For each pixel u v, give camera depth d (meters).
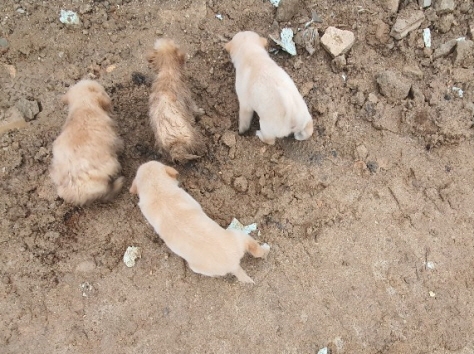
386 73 2.08
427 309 1.93
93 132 1.92
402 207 2.01
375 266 1.96
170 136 1.94
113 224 2.00
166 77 1.97
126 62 2.14
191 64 2.13
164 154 2.05
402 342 1.91
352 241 1.98
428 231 1.99
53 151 1.93
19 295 1.96
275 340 1.92
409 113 2.07
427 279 1.95
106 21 2.16
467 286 1.95
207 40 2.15
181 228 1.82
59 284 1.96
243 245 1.85
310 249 1.98
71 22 2.15
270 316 1.93
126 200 2.02
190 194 2.02
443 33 2.14
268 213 2.00
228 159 2.05
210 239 1.81
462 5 2.14
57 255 1.98
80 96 1.96
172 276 1.97
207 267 1.83
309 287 1.95
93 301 1.95
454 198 2.01
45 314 1.94
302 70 2.11
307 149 2.05
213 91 2.10
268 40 2.14
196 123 2.07
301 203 2.01
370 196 2.02
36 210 2.01
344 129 2.07
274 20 2.16
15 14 2.16
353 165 2.04
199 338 1.92
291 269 1.96
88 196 1.93
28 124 2.08
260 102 1.92
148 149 2.07
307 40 2.11
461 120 2.06
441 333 1.91
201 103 2.10
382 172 2.04
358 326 1.92
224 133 2.06
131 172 2.05
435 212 2.00
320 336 1.92
